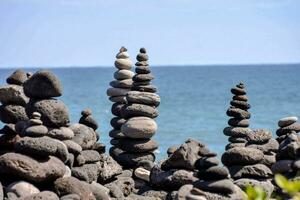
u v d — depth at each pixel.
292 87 112.62
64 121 19.38
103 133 45.03
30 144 17.98
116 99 24.84
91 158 20.86
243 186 19.36
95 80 157.38
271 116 64.25
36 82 19.11
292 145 18.80
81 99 87.56
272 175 19.73
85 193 18.28
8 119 19.58
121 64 24.91
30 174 17.84
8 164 17.84
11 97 19.67
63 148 18.59
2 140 19.27
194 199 17.14
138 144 23.09
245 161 19.77
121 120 24.47
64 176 18.89
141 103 23.22
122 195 20.83
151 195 20.02
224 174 17.44
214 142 46.97
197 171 19.33
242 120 23.52
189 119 63.69
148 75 23.55
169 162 19.92
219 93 102.44
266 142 21.47
